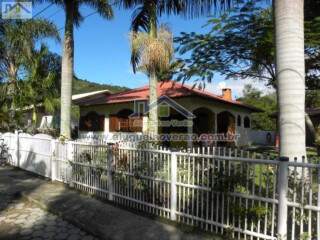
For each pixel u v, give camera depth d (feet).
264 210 10.69
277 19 11.98
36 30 44.60
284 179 10.18
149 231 12.77
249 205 11.46
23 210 16.51
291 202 10.12
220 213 12.32
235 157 11.62
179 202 13.64
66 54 29.81
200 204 12.94
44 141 25.05
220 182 12.17
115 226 13.37
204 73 27.22
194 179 13.17
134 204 15.96
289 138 11.53
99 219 14.32
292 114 11.51
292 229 10.09
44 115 65.41
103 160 18.26
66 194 19.13
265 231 10.72
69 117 29.76
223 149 12.17
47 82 41.98
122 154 16.79
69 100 29.76
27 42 43.88
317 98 83.35
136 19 30.30
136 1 28.50
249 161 11.20
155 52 24.39
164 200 14.37
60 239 12.44
